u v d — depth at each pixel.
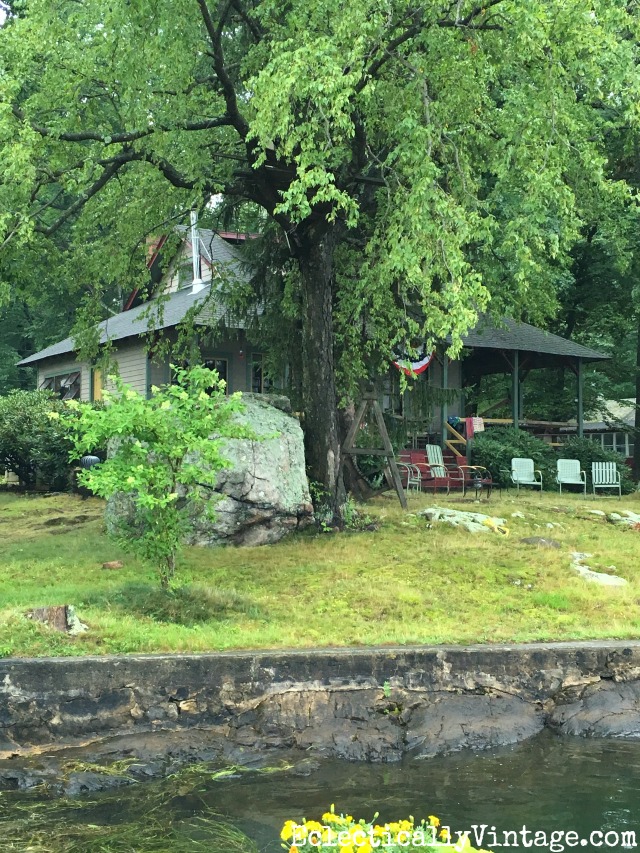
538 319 18.41
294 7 12.76
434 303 13.12
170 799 6.89
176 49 12.66
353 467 17.52
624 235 21.33
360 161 13.91
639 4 12.05
